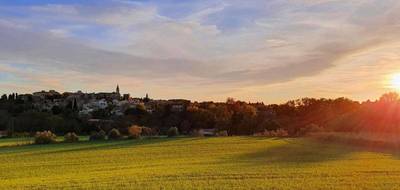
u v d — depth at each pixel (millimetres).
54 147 90062
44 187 34812
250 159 59094
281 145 87062
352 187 33000
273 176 39406
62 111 192000
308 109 173500
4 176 46062
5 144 100000
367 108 121250
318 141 97938
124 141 105812
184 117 174375
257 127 161625
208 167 48344
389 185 33844
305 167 47000
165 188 33438
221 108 179625
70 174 45344
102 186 34781
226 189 32781
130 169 48375
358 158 58375
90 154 71875
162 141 102812
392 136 94250
